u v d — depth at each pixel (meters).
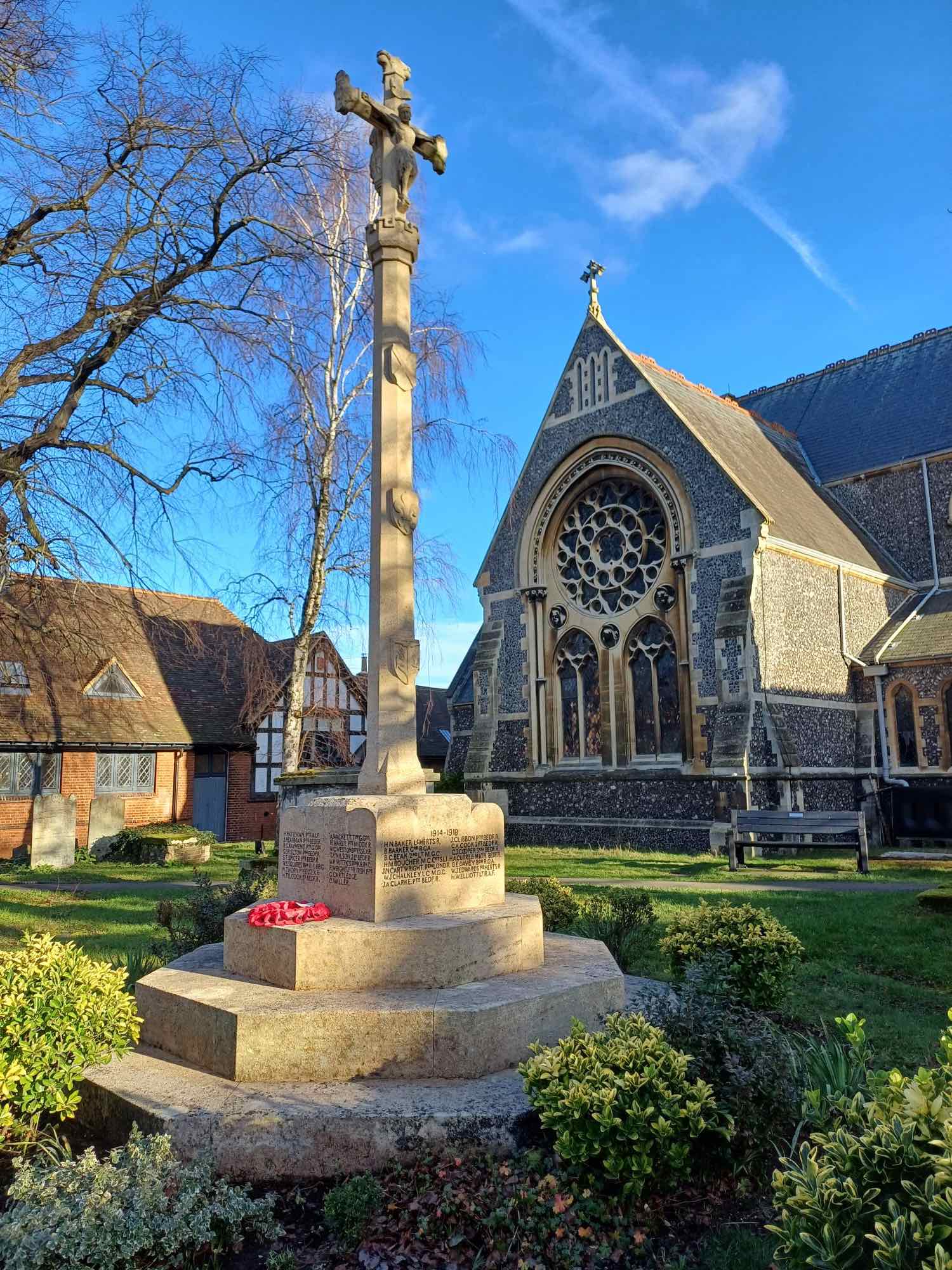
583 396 25.09
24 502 12.80
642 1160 4.01
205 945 7.89
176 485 14.66
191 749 28.22
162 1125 4.64
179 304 14.33
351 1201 4.14
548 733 24.84
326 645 29.27
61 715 25.98
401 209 7.61
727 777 19.80
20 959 5.22
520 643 25.64
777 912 11.17
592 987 5.99
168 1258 3.84
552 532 25.56
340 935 5.77
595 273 25.61
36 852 21.84
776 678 21.00
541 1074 4.43
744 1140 4.44
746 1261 3.79
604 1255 3.83
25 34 12.44
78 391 13.95
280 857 6.91
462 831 6.60
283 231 14.84
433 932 5.79
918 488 27.28
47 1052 4.80
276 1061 5.19
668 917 10.84
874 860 18.47
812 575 22.78
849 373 32.44
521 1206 4.05
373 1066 5.18
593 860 19.17
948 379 28.58
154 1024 5.89
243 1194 4.16
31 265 13.88
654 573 23.16
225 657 23.73
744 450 25.39
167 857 22.88
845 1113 3.52
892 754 22.77
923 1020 7.33
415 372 7.46
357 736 29.64
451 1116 4.57
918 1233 2.57
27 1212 3.74
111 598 15.66
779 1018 7.36
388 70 7.80
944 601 24.94
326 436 19.94
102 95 13.60
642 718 22.94
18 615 15.09
